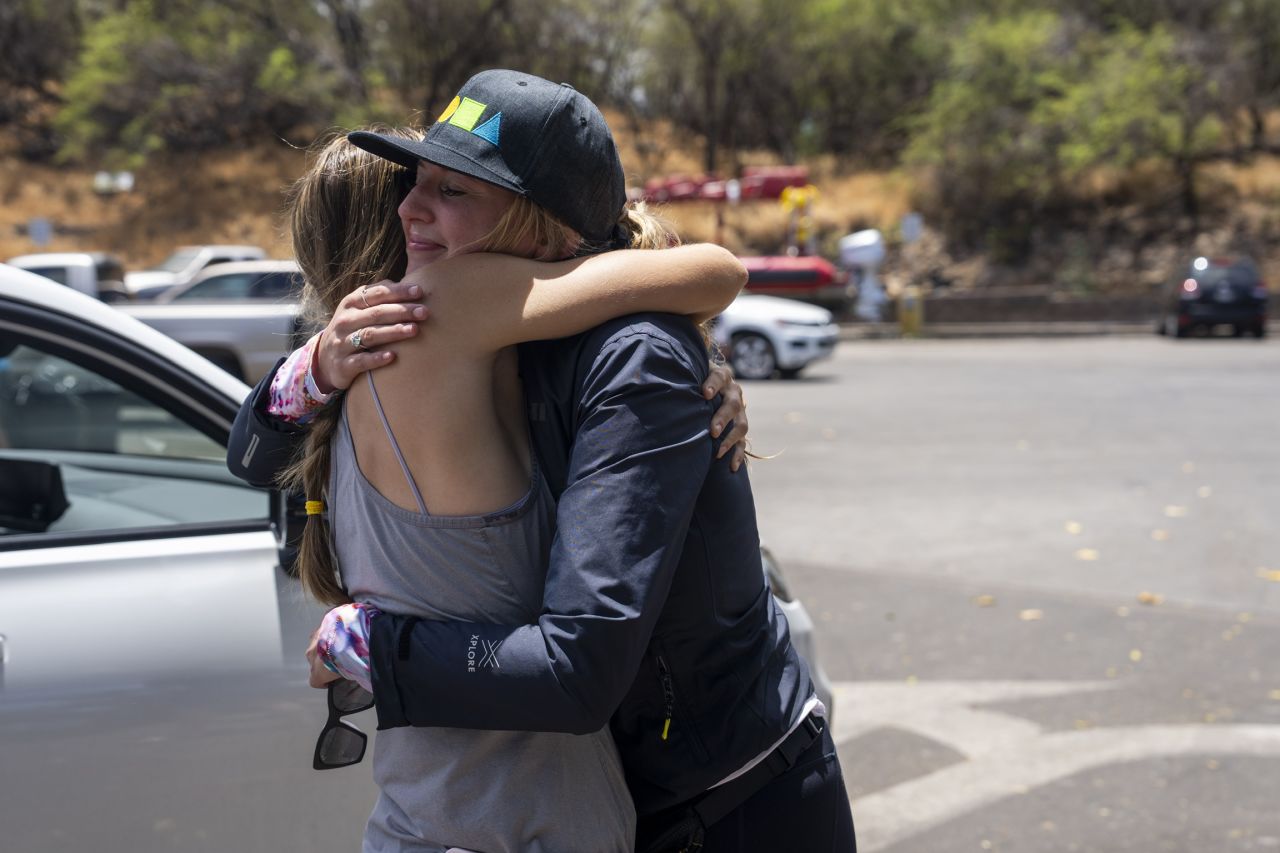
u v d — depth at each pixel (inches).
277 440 68.9
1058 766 163.6
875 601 243.8
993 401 561.9
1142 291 1229.1
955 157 1379.2
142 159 1494.8
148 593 87.4
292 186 73.7
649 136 1747.0
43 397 346.6
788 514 325.4
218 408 96.8
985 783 158.6
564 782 62.3
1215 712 182.1
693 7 1557.6
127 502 115.3
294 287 74.5
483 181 59.7
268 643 88.4
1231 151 1400.1
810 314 677.9
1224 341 948.0
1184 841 141.6
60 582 86.4
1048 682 196.2
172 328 409.4
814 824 66.8
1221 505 331.9
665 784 65.1
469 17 1519.4
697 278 59.4
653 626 57.6
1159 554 280.2
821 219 1428.4
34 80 1774.1
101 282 730.2
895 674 201.0
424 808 61.9
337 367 60.9
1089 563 273.0
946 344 974.4
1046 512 325.4
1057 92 1347.2
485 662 56.7
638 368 57.4
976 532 303.3
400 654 58.1
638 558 56.2
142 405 342.6
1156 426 477.7
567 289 58.4
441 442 58.7
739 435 61.7
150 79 1513.3
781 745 65.9
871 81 1679.4
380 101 1533.0
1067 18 1378.0
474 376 59.1
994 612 235.3
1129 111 1258.0
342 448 62.8
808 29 1588.3
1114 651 211.2
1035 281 1286.9
